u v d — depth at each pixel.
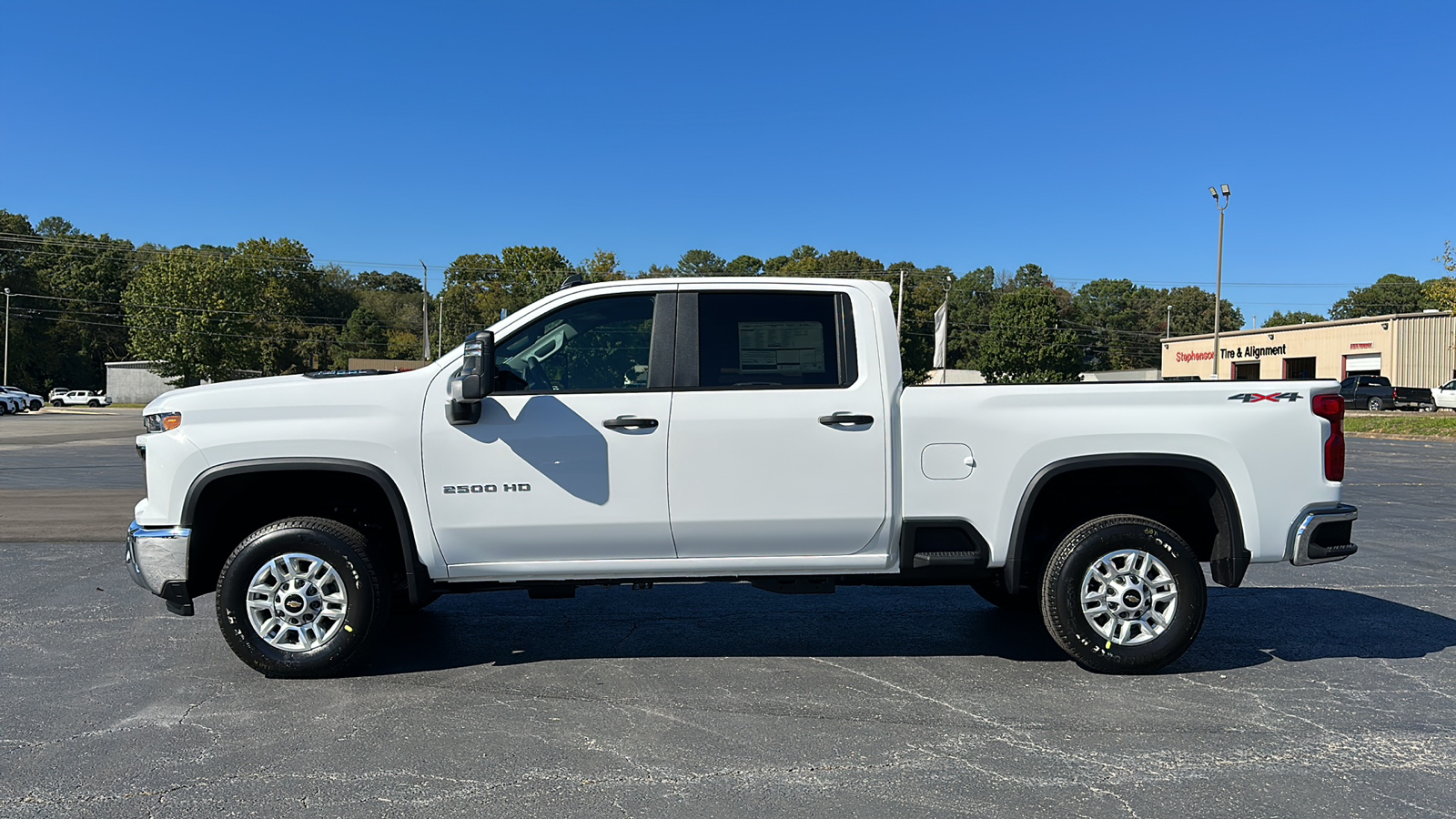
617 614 5.98
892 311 4.70
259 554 4.50
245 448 4.39
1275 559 4.66
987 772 3.48
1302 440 4.66
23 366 78.44
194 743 3.77
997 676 4.68
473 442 4.44
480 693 4.40
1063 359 63.66
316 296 104.62
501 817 3.11
